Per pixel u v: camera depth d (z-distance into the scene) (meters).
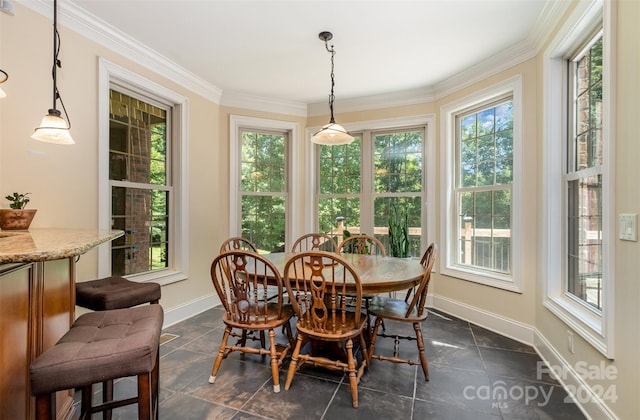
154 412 1.43
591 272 1.84
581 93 2.01
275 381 1.84
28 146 1.94
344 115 3.91
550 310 2.12
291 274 2.05
